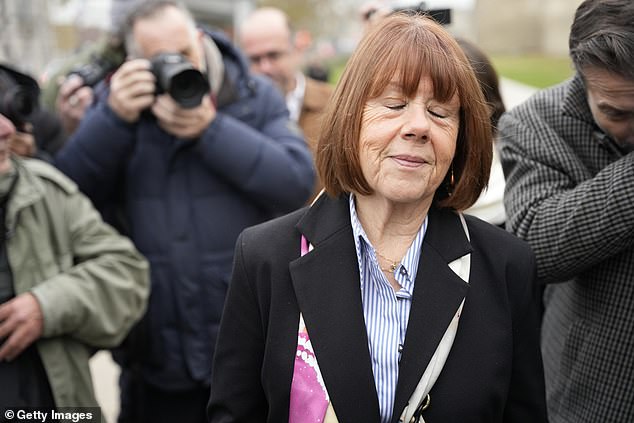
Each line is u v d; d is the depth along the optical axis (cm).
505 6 2633
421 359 176
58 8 816
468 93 176
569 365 234
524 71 1816
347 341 177
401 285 185
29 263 266
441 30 178
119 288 283
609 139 223
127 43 346
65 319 264
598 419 224
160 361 329
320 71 908
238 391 194
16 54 629
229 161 328
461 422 177
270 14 545
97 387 518
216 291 330
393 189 173
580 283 231
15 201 264
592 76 204
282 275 186
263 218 349
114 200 353
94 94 372
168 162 332
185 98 314
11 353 255
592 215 206
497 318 184
